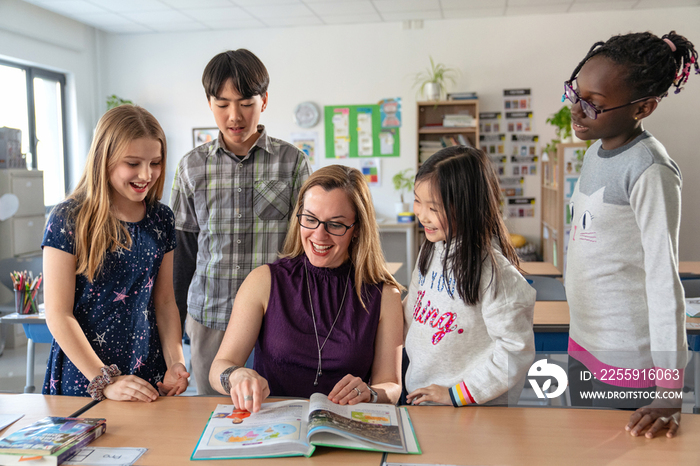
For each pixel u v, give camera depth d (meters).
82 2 5.21
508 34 5.82
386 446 1.13
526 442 1.17
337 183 1.50
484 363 1.33
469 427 1.25
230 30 6.22
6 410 1.36
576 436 1.20
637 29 5.59
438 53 5.95
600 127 1.43
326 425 1.14
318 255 1.52
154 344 1.60
